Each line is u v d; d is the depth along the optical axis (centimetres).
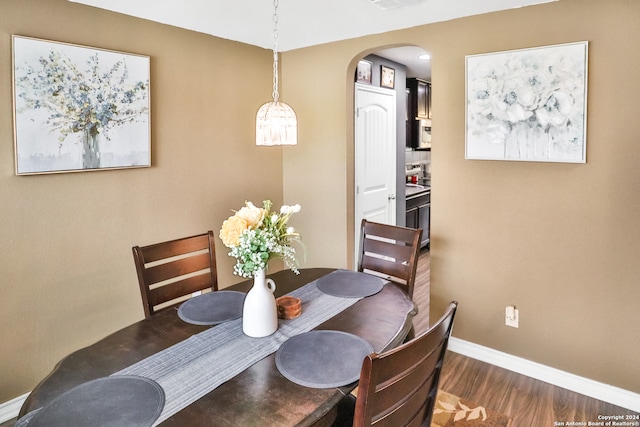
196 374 134
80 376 134
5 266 223
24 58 218
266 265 162
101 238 261
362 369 97
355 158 396
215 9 255
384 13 263
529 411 234
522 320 267
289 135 228
